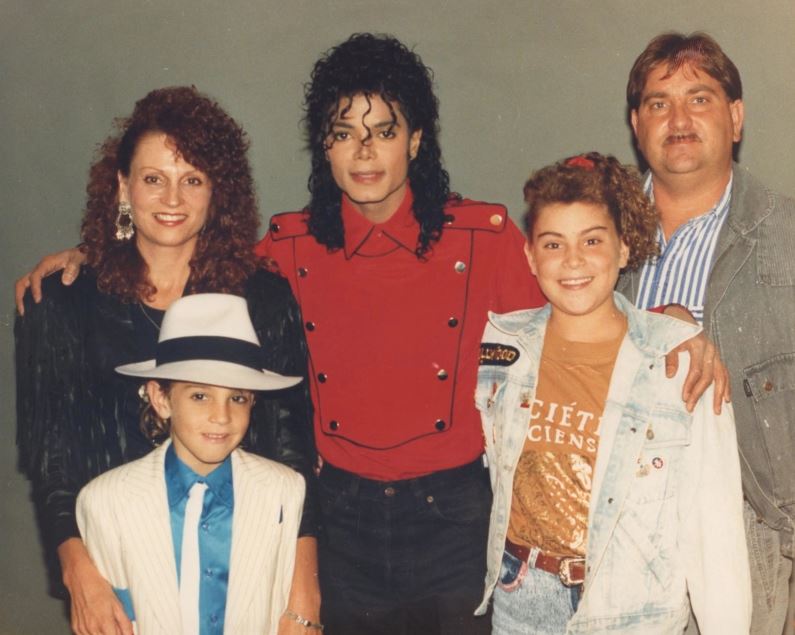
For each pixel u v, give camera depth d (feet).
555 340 10.57
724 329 11.22
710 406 10.14
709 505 10.02
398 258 11.50
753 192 11.35
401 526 11.53
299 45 15.38
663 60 11.24
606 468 10.09
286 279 11.13
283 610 10.34
